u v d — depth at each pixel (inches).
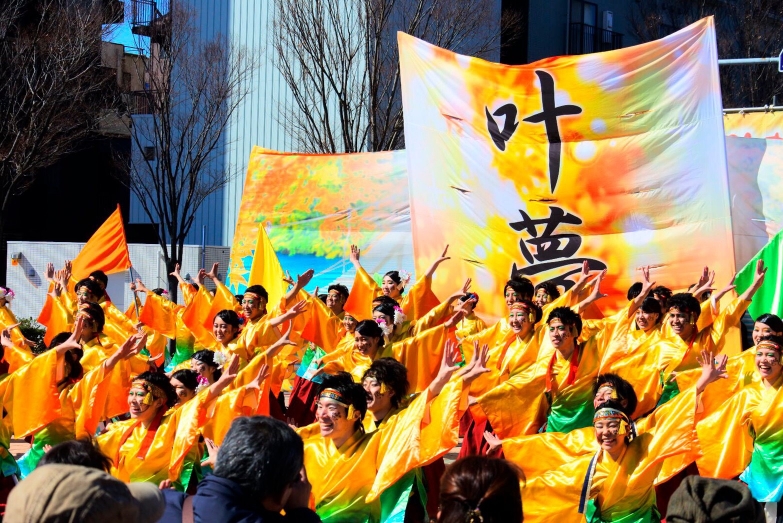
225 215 863.7
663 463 229.8
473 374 231.1
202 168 868.6
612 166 423.2
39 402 289.9
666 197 414.6
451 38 709.3
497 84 442.0
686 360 320.5
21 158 722.8
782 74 864.9
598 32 965.2
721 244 405.1
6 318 378.3
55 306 438.9
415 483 250.7
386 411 258.5
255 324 377.1
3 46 725.9
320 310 409.7
